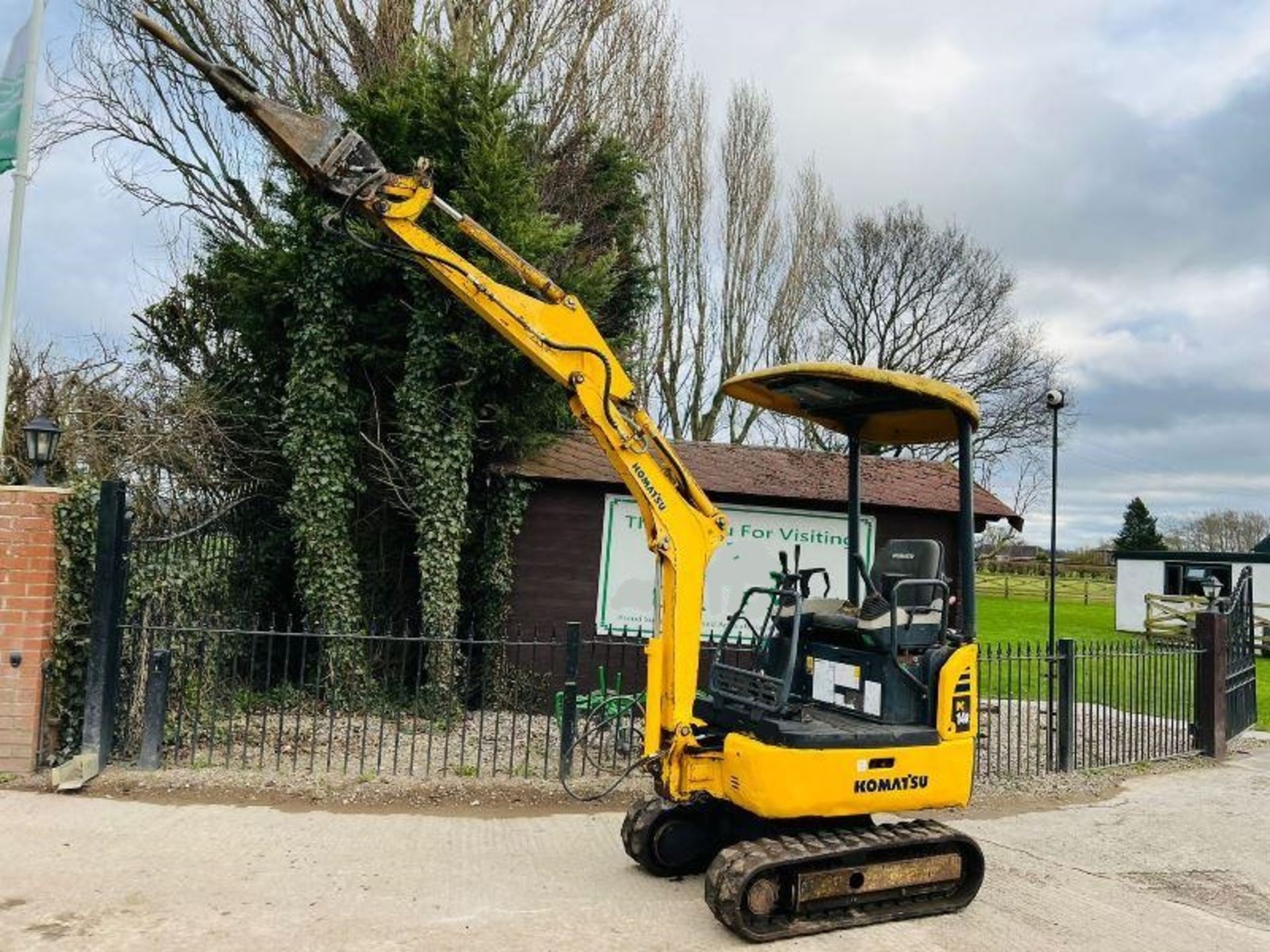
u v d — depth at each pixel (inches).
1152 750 421.4
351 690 387.5
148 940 188.1
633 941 200.4
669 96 844.0
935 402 239.1
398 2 631.8
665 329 1048.2
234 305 497.4
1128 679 473.7
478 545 484.7
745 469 518.9
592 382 236.1
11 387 406.3
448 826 276.4
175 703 349.7
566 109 697.6
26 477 390.9
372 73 605.9
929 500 498.6
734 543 485.7
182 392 440.8
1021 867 267.4
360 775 314.3
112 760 307.3
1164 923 228.1
